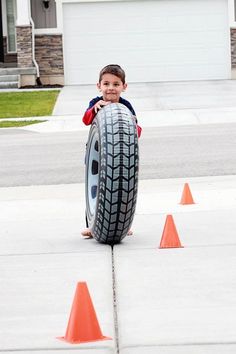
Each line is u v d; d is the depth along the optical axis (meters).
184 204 10.19
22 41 31.30
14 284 6.57
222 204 10.09
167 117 22.30
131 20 32.47
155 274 6.71
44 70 32.50
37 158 15.55
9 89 30.73
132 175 7.61
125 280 6.56
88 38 32.50
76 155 15.80
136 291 6.23
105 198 7.60
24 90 30.20
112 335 5.23
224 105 24.50
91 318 5.14
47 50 32.44
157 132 19.27
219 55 32.69
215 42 32.66
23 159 15.49
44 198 11.17
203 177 12.59
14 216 9.84
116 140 7.59
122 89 8.21
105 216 7.66
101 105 8.10
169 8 32.47
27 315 5.73
